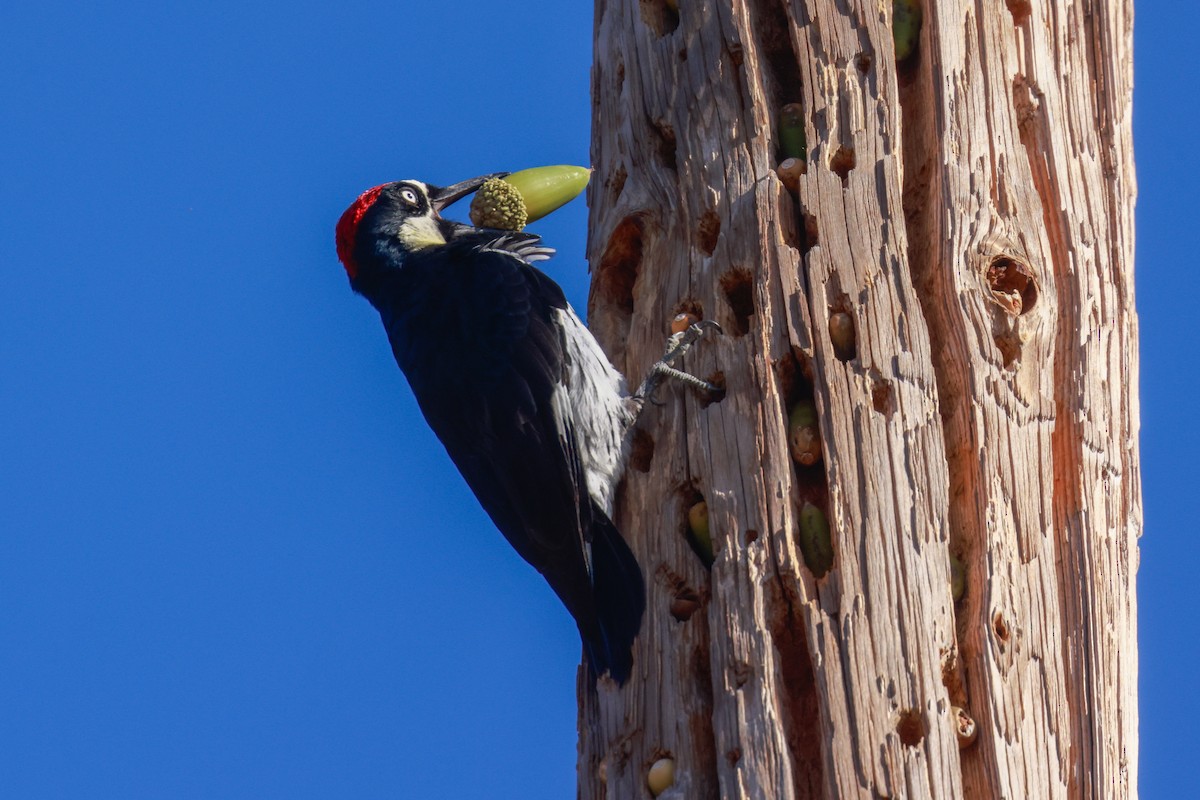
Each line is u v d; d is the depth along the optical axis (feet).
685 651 29.76
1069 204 31.78
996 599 28.09
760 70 33.40
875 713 26.96
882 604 27.76
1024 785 27.17
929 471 28.73
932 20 32.04
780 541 28.91
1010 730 27.37
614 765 29.94
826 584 28.19
